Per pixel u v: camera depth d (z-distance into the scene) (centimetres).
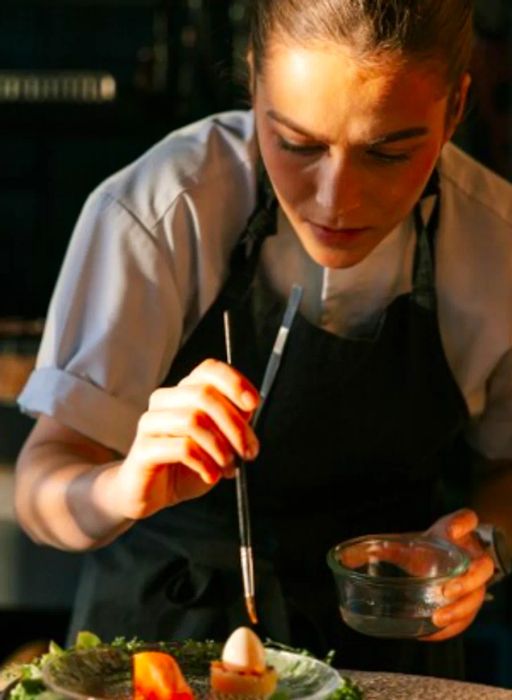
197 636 256
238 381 210
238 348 256
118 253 247
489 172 266
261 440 258
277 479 259
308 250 220
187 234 250
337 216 210
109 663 196
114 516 231
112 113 458
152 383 251
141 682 183
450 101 224
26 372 412
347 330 260
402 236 256
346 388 256
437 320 259
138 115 462
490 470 283
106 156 565
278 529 260
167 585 260
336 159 207
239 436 208
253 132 257
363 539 225
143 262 247
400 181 211
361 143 205
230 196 254
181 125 469
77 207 567
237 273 254
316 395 255
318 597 260
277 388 256
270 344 256
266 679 188
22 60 552
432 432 263
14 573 408
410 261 258
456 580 218
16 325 464
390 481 266
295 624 259
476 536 243
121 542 266
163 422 212
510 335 261
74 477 239
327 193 209
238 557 257
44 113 460
